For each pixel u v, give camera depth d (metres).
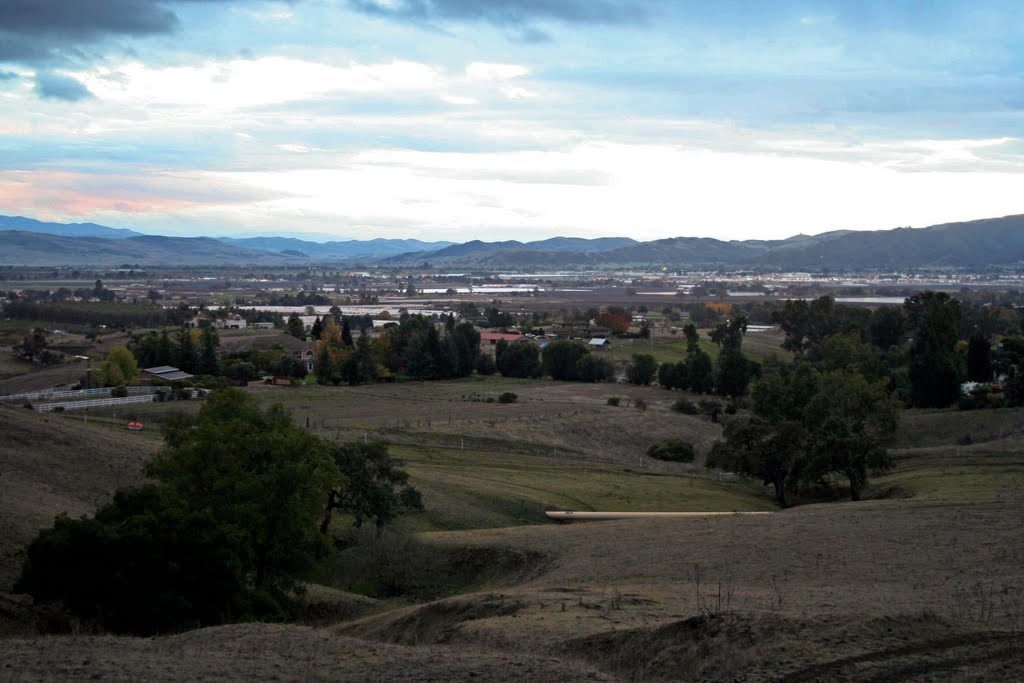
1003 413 96.88
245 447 39.41
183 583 30.95
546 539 45.03
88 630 28.33
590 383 146.62
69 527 30.09
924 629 21.72
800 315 167.62
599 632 23.84
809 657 20.06
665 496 68.12
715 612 23.94
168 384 131.62
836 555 35.28
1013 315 192.88
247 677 19.94
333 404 116.31
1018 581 28.59
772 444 73.62
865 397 87.38
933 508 46.34
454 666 20.83
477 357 161.25
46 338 186.75
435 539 46.56
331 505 49.62
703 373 132.88
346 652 22.55
